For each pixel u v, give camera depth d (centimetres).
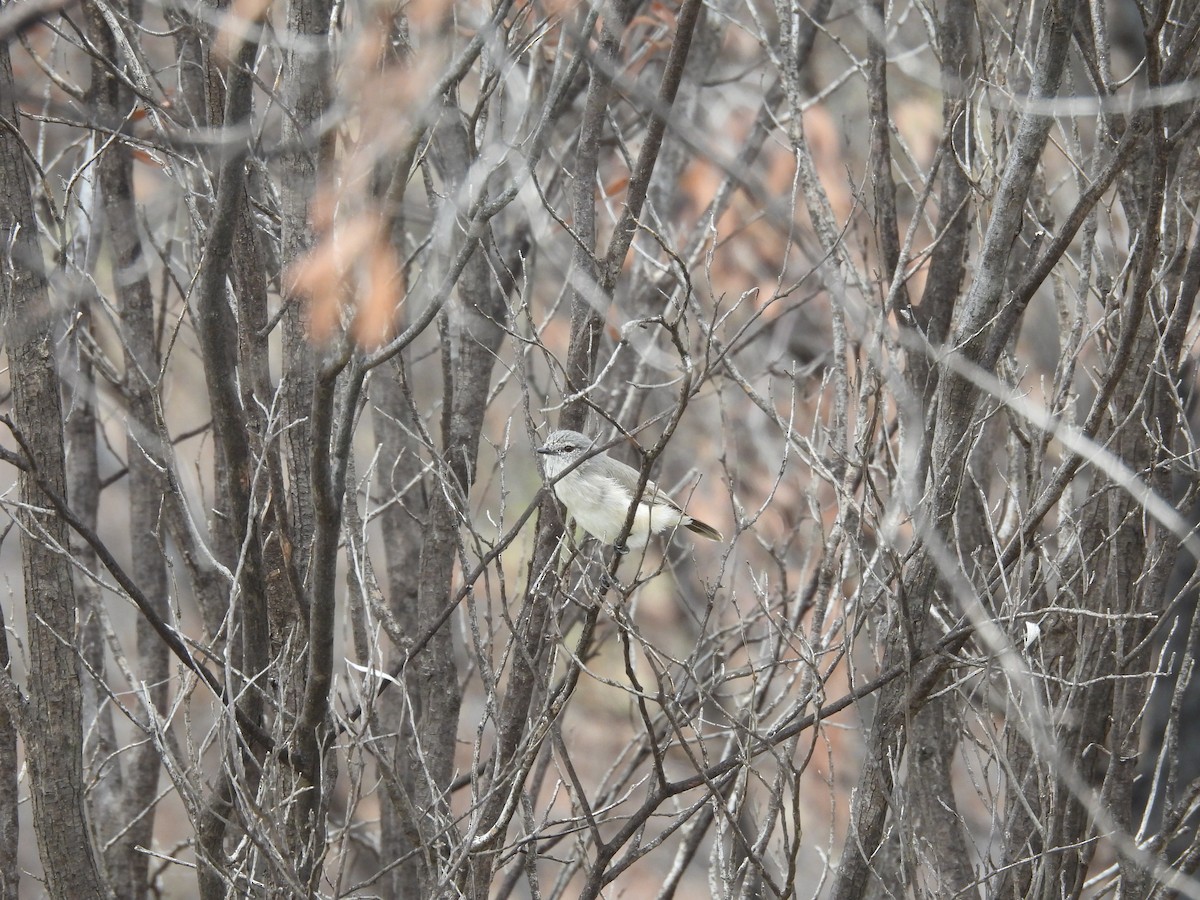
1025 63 1095
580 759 2148
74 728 980
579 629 1734
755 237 1811
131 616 2106
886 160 1192
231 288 1061
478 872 1016
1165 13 775
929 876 1066
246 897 925
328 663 877
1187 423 970
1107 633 984
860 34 2112
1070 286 1147
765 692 1148
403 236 1202
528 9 1000
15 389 975
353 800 910
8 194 973
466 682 1261
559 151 1570
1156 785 970
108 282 1583
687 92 1605
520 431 2295
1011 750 1046
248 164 1042
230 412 924
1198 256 970
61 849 973
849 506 1070
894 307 1120
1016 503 1111
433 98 691
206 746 954
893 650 975
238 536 959
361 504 1391
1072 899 959
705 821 1173
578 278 842
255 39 783
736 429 2064
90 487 1332
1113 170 875
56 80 1066
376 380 1398
